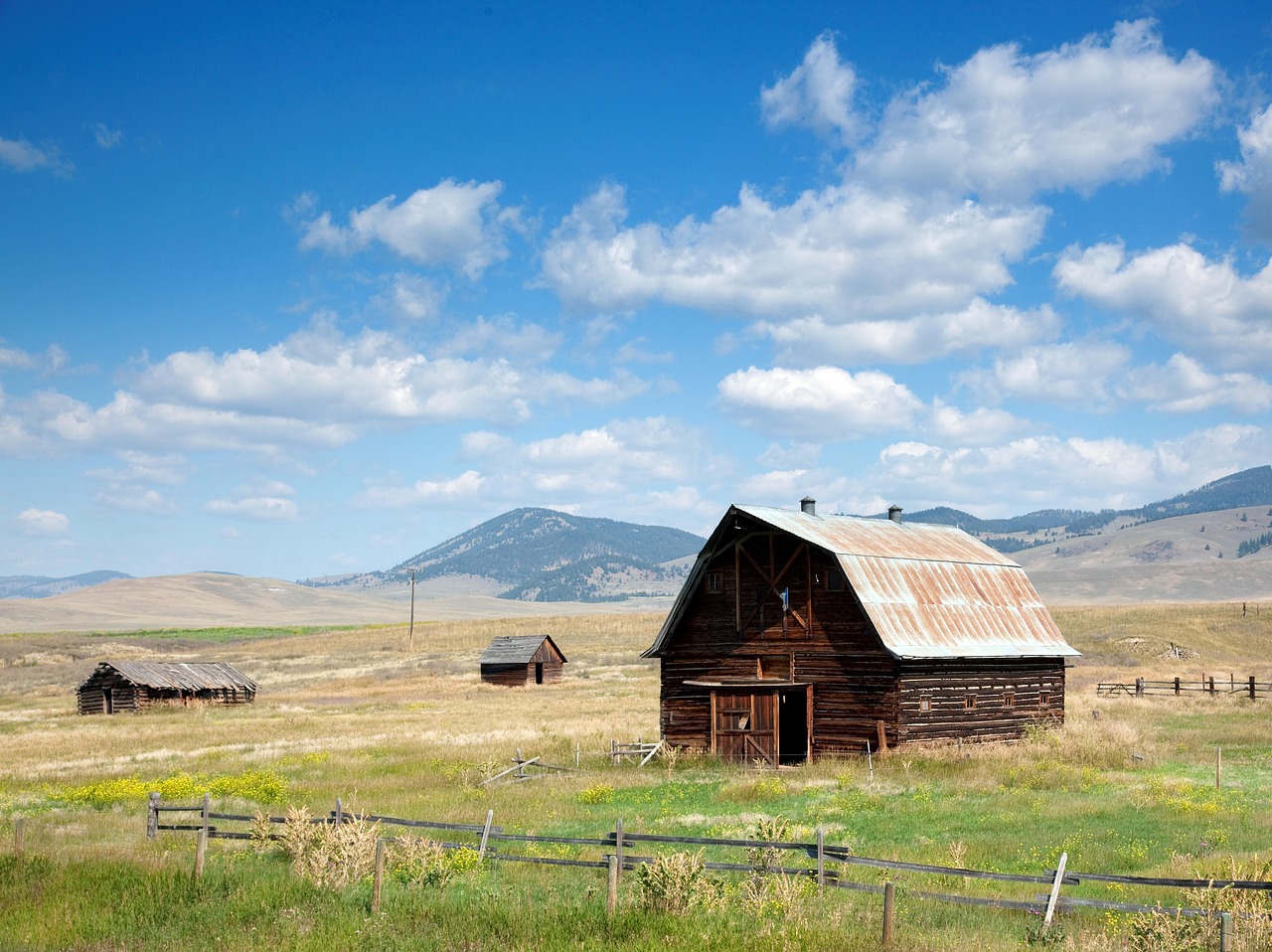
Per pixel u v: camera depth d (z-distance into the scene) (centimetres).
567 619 16300
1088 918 1841
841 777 3681
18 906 1886
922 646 4300
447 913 1791
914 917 1808
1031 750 4081
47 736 5866
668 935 1622
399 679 10762
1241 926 1559
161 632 17100
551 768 4084
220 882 2016
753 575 4619
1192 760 4084
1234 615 11669
